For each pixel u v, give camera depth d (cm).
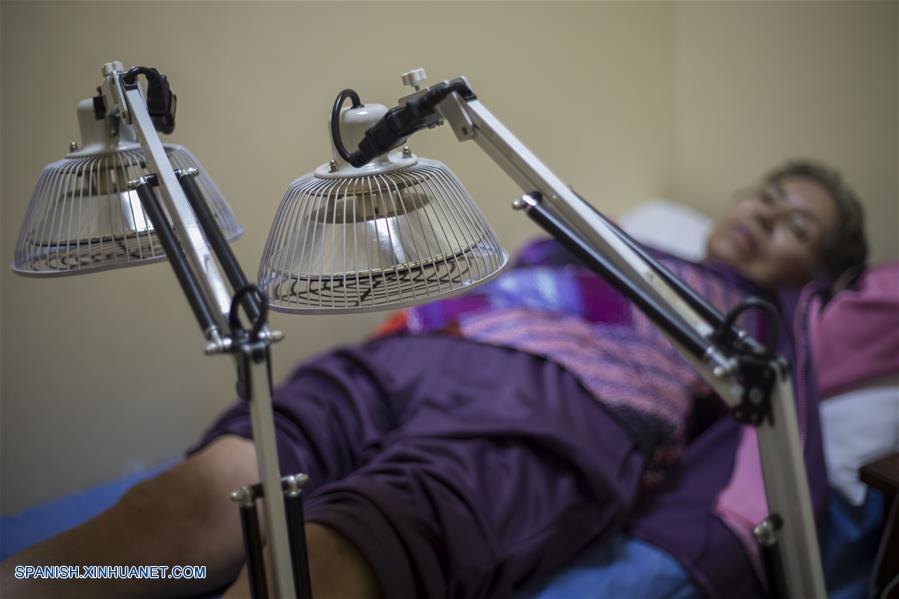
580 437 123
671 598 116
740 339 76
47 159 127
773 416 77
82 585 94
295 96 142
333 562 94
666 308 75
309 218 65
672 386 148
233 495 64
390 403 134
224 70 136
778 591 82
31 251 80
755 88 207
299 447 119
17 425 135
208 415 155
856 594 130
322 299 63
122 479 145
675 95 225
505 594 107
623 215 221
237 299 58
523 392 130
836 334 153
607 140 211
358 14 149
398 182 66
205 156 136
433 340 148
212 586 104
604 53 204
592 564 118
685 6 216
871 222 194
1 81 122
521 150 75
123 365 144
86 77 127
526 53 185
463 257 66
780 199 184
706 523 125
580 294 164
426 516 102
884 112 184
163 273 145
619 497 119
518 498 113
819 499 127
